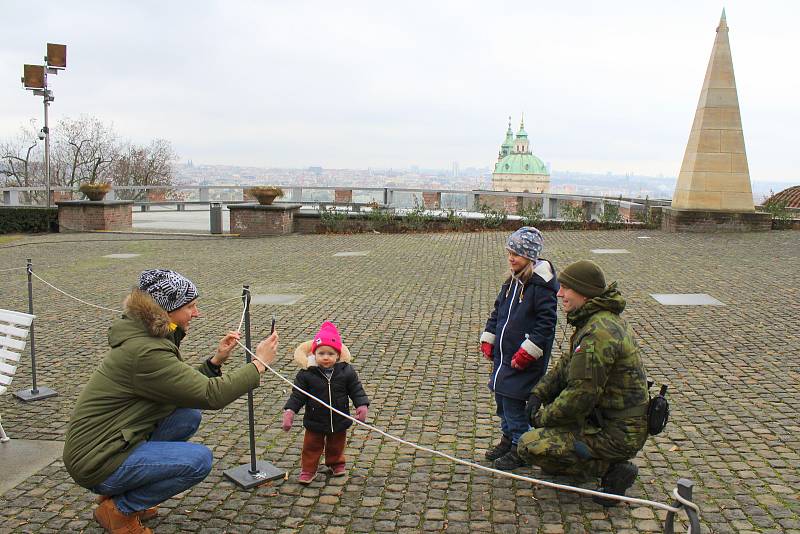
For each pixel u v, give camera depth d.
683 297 10.83
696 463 5.32
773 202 22.77
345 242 19.73
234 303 11.54
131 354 4.12
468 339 8.98
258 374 4.40
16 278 14.52
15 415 6.67
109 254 18.05
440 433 6.04
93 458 4.03
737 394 6.75
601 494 3.51
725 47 19.11
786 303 10.24
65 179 48.47
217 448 5.84
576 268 4.52
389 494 4.97
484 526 4.50
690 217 19.34
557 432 4.58
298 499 4.93
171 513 4.76
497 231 21.62
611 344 4.36
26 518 4.73
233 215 22.25
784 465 5.25
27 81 24.33
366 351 8.53
